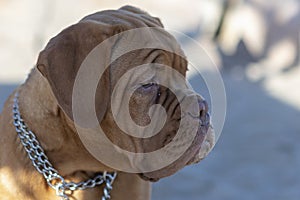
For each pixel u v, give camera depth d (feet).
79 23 9.98
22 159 10.42
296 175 22.95
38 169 10.37
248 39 41.75
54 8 49.62
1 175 10.44
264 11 42.27
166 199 20.59
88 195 10.75
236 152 25.08
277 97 33.47
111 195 10.82
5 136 10.64
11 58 39.06
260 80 37.35
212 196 20.98
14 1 55.26
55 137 10.30
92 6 56.29
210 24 43.16
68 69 9.56
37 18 48.55
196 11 58.18
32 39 44.19
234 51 41.24
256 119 29.45
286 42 41.65
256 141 26.48
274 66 40.91
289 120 29.53
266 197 21.12
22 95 10.70
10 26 47.73
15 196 10.35
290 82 36.83
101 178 10.81
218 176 22.63
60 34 9.91
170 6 59.52
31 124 10.44
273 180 22.50
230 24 42.32
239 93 33.88
